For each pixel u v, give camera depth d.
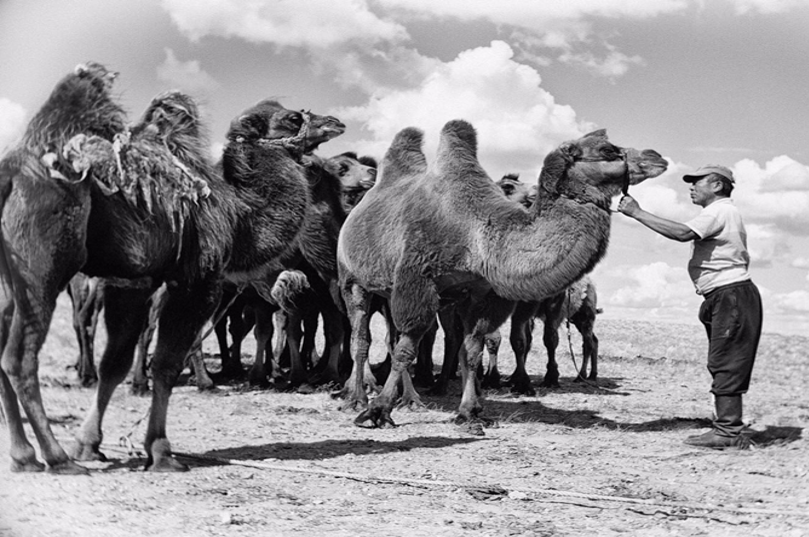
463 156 9.76
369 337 11.41
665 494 6.93
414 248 9.62
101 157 6.22
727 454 8.71
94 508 5.70
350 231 10.79
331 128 8.40
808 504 6.64
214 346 20.67
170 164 6.71
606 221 8.99
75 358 16.38
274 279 12.39
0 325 6.17
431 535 5.52
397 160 10.95
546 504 6.50
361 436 9.27
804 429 10.30
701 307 9.36
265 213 7.50
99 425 7.13
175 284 6.95
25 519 5.38
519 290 9.13
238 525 5.57
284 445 8.52
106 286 6.98
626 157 8.94
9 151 6.15
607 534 5.70
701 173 9.20
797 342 25.30
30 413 6.24
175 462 6.91
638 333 28.61
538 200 9.09
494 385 14.29
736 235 9.03
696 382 16.59
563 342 24.62
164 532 5.33
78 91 6.30
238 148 7.51
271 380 14.45
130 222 6.46
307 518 5.83
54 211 6.04
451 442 9.05
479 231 9.32
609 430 10.27
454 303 10.12
